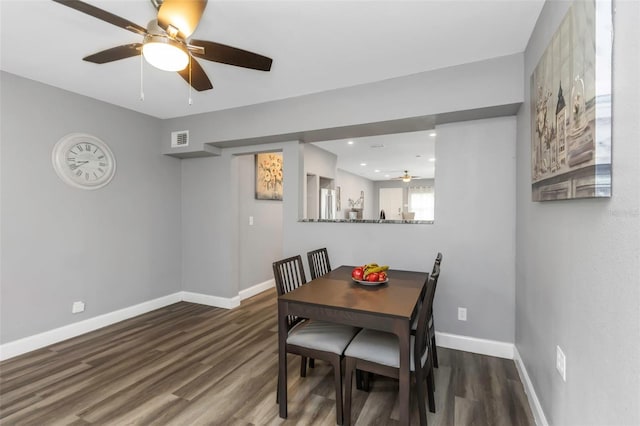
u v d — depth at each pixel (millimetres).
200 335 3070
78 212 3070
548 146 1495
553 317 1514
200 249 4133
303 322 2352
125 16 1844
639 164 784
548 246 1602
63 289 2949
